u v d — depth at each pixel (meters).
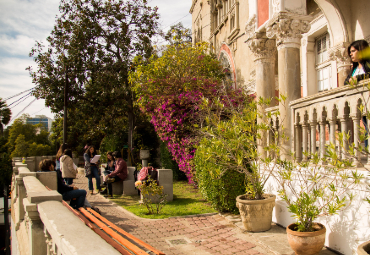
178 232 5.60
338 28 7.79
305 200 4.06
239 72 13.87
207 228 5.79
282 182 5.18
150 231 5.69
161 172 8.36
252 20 7.46
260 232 5.29
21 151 44.75
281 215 5.62
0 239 20.56
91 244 1.85
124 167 9.90
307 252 3.92
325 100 4.45
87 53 17.39
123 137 22.73
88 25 17.14
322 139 4.57
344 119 4.02
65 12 17.55
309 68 9.62
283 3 5.98
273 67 7.44
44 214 2.87
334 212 3.81
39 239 3.64
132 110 18.69
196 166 7.78
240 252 4.50
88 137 23.14
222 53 16.48
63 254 1.98
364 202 3.83
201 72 11.88
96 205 8.37
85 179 15.25
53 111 18.98
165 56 11.52
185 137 9.66
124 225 6.12
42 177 6.74
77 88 18.08
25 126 53.19
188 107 9.89
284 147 5.66
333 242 4.36
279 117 5.89
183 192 10.02
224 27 16.05
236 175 6.53
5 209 14.23
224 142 5.33
